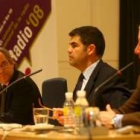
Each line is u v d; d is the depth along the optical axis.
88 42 6.46
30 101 7.25
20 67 10.19
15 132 4.64
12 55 10.14
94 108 4.26
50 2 10.37
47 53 10.29
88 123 4.13
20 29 10.21
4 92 7.34
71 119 4.85
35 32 10.28
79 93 4.46
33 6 10.29
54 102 8.03
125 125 4.64
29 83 7.35
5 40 10.09
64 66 11.59
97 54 6.48
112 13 12.11
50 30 10.33
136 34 11.83
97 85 6.12
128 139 3.88
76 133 4.05
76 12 11.77
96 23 11.99
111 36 12.11
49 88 8.14
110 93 6.02
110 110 5.04
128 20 11.86
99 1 12.03
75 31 6.60
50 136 3.95
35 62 10.26
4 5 10.10
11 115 6.99
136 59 11.74
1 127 5.27
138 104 5.52
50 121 6.10
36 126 4.79
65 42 11.62
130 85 11.69
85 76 6.46
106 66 6.32
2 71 7.26
